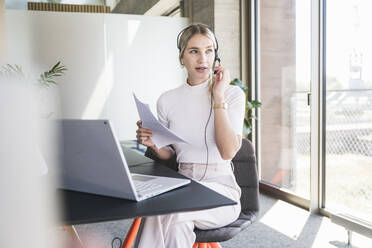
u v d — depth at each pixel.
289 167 3.48
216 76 1.47
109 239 2.48
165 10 4.32
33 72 0.28
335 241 2.49
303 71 3.21
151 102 4.28
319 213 3.10
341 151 2.85
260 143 3.96
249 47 4.05
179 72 4.37
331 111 2.95
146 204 0.90
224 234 1.29
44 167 0.24
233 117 1.52
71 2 3.96
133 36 4.18
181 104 1.61
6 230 0.22
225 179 1.47
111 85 4.12
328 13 2.93
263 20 3.83
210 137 1.52
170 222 1.18
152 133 1.32
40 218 0.23
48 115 0.25
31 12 3.82
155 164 1.52
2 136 0.22
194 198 0.96
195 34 1.56
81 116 4.03
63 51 3.94
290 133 3.44
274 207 3.30
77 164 0.97
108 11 4.09
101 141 0.87
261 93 3.92
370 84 2.51
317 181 3.08
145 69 4.24
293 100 3.37
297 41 3.29
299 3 3.25
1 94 0.22
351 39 2.68
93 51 4.05
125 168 0.89
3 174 0.22
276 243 2.47
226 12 4.02
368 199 2.59
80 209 0.86
